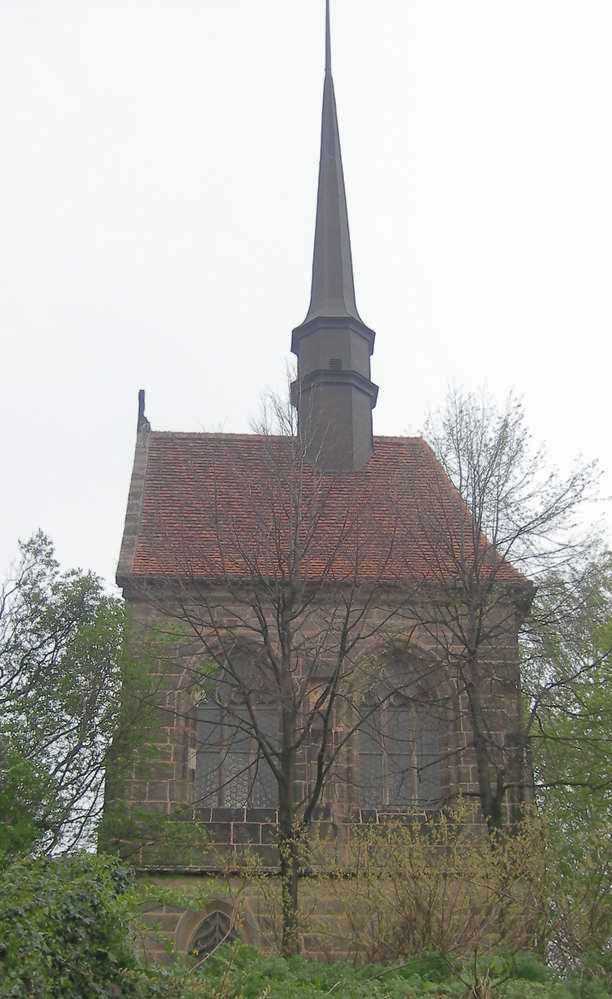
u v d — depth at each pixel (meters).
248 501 34.53
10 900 13.98
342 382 38.62
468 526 31.64
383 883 22.45
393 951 21.66
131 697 28.09
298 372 39.28
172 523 34.72
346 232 42.22
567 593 30.95
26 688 27.94
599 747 31.16
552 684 30.39
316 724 31.34
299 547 29.91
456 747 31.34
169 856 28.17
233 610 31.95
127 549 33.38
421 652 32.09
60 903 14.59
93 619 28.91
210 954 19.28
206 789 31.33
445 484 34.56
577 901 21.52
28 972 13.08
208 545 33.50
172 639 29.17
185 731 31.03
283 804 25.95
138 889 19.77
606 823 23.75
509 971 20.08
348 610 27.80
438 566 30.47
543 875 21.89
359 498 35.81
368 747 31.72
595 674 31.91
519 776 30.16
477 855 22.58
